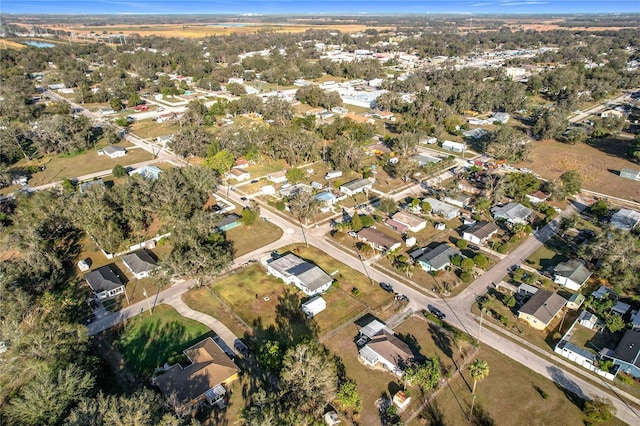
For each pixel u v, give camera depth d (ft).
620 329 219.41
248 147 483.51
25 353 182.39
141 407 151.74
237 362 205.46
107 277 261.24
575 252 293.23
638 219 323.37
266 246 309.01
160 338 220.64
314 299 244.42
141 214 317.01
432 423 174.19
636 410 178.19
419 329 227.20
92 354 205.05
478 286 261.24
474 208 356.79
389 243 298.15
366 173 424.05
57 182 415.85
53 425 156.76
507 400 184.44
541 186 395.34
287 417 155.02
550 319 224.94
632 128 575.38
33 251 252.62
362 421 174.50
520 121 629.10
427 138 546.26
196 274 254.27
